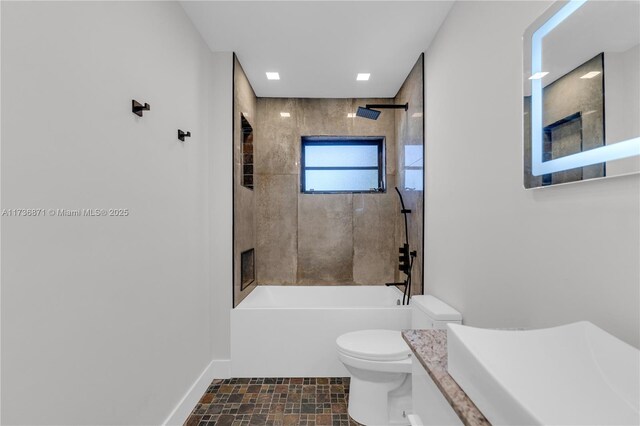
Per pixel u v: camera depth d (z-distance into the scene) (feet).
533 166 3.96
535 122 3.92
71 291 3.59
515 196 4.47
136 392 4.84
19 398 3.01
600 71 3.02
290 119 11.37
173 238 6.08
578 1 3.29
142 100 5.02
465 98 5.97
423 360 3.18
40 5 3.20
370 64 8.96
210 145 8.25
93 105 3.92
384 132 11.44
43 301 3.25
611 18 2.92
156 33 5.49
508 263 4.65
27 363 3.09
